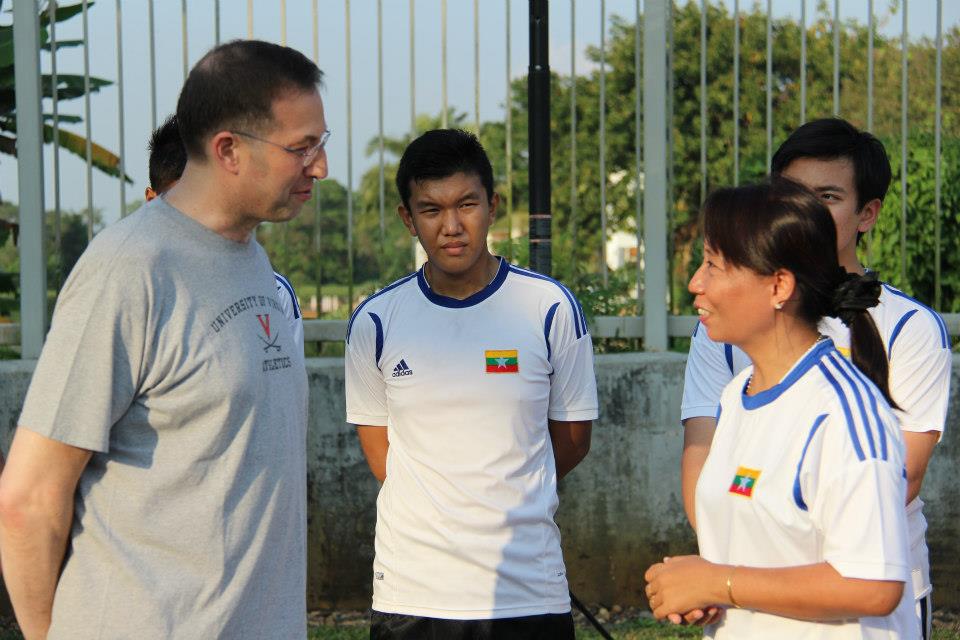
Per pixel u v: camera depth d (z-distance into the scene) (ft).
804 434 5.74
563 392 9.74
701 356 8.07
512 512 9.26
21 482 5.75
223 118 6.23
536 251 14.03
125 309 5.83
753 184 6.12
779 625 5.86
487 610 9.20
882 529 5.41
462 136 9.31
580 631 13.78
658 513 14.35
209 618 6.08
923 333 7.77
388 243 16.31
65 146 19.11
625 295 15.75
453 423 9.30
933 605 14.33
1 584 13.91
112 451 6.01
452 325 9.45
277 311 6.70
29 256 14.78
